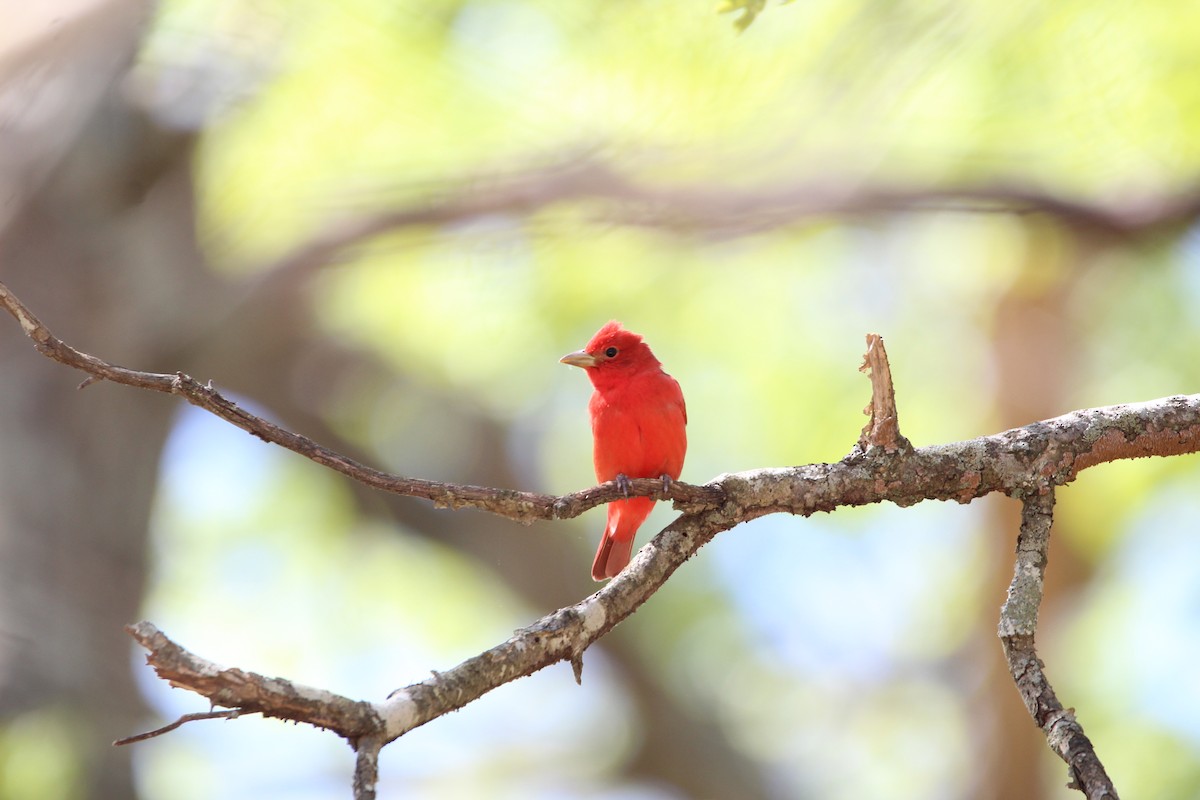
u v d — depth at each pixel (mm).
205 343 13469
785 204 11008
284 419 15898
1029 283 14648
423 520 16625
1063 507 15344
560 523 16812
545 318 14797
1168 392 13875
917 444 15539
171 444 14086
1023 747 15945
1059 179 11078
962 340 15836
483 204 11602
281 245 12867
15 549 12164
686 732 17531
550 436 16984
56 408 12625
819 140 10664
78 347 12656
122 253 12453
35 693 11844
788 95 10094
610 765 17969
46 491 12438
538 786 18000
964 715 17453
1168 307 13898
